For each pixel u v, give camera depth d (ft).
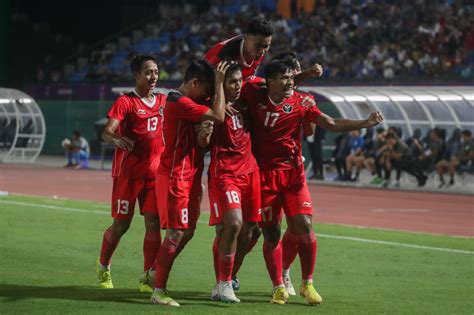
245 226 27.81
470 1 110.73
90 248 40.19
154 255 29.25
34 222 49.96
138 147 29.37
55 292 28.99
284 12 126.82
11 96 109.29
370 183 84.48
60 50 142.82
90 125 120.78
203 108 26.13
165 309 25.84
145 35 138.72
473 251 42.04
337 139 87.45
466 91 77.41
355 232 48.70
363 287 31.68
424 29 108.78
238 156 27.04
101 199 67.10
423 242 45.03
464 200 71.82
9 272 33.32
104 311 25.40
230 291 27.32
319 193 76.38
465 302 28.55
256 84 27.58
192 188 27.45
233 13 134.92
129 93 29.48
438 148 80.48
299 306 27.14
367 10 117.70
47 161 118.21
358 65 109.50
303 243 27.48
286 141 27.58
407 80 98.12
